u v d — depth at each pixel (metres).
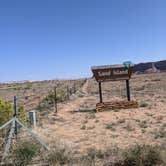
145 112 31.03
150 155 12.01
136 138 19.05
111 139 19.11
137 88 70.56
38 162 13.30
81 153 14.91
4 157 13.56
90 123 26.19
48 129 22.91
